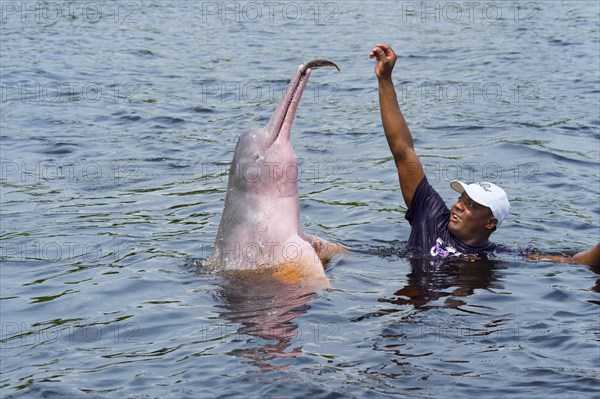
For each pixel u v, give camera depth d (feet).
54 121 89.61
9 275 50.57
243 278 47.24
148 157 77.56
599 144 78.43
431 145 79.36
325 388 34.40
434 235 51.85
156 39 138.10
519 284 46.52
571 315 42.06
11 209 63.62
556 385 34.65
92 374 36.99
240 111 93.91
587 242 54.49
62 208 63.57
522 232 56.18
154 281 47.83
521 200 62.95
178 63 119.75
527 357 37.17
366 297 44.50
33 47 129.59
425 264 49.73
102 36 139.64
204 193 66.64
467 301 44.06
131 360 38.14
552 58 116.88
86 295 46.55
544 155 74.54
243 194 48.67
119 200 65.36
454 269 48.88
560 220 58.49
